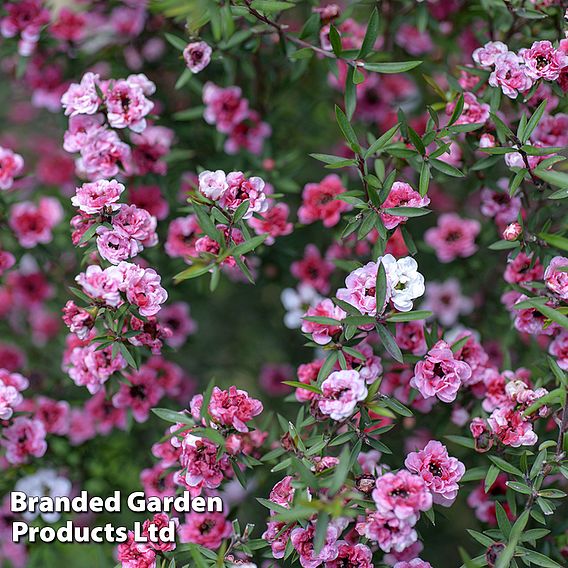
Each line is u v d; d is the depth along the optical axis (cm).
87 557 93
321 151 99
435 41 96
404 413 85
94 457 94
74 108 89
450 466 85
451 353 86
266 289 100
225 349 102
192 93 97
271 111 97
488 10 91
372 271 85
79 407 94
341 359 86
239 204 86
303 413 87
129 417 92
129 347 88
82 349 89
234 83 95
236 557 87
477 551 94
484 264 95
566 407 85
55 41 94
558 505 88
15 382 90
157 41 96
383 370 89
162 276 93
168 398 93
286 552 84
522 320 88
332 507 82
